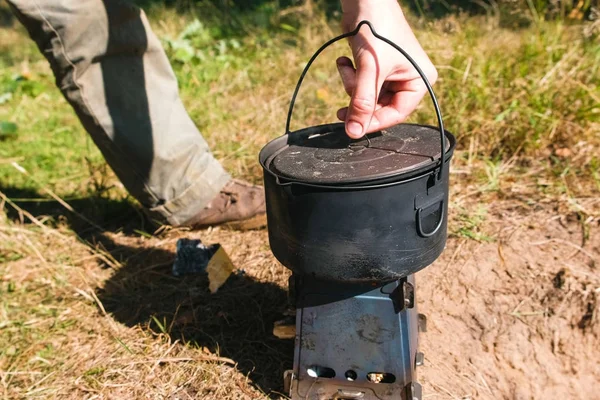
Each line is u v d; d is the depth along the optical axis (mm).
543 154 1231
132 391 822
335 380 767
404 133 761
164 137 1002
